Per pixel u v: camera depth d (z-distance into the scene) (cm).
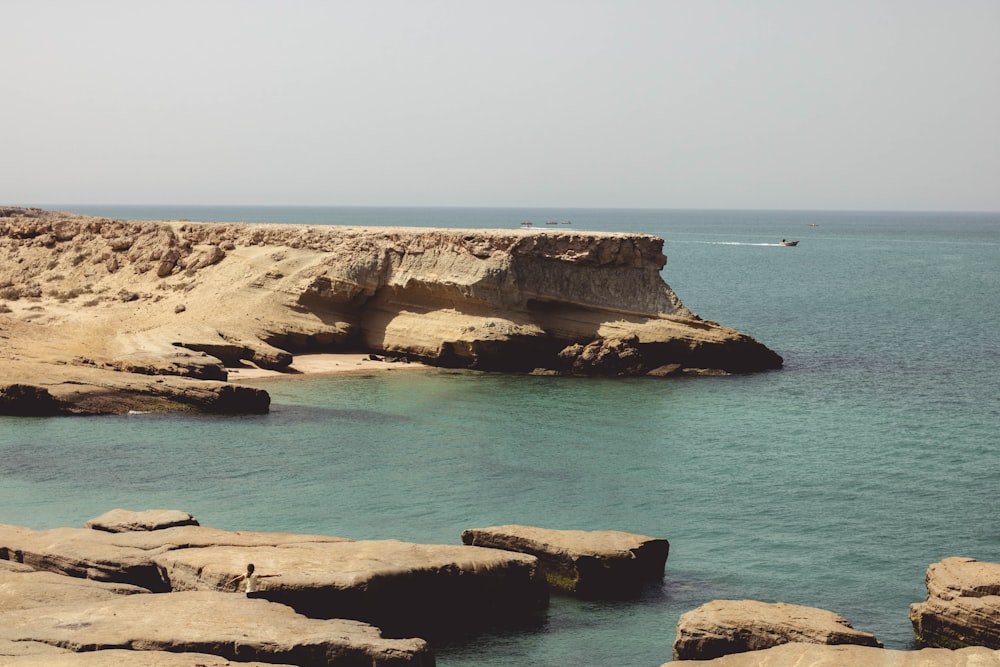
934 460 5109
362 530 4006
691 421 5884
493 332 7219
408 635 3084
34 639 2664
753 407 6250
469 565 3209
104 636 2662
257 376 6850
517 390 6656
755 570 3719
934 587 3112
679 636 2927
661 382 7012
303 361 7344
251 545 3366
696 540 4006
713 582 3603
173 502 4297
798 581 3622
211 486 4528
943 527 4166
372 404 6162
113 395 5803
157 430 5428
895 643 3155
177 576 3170
